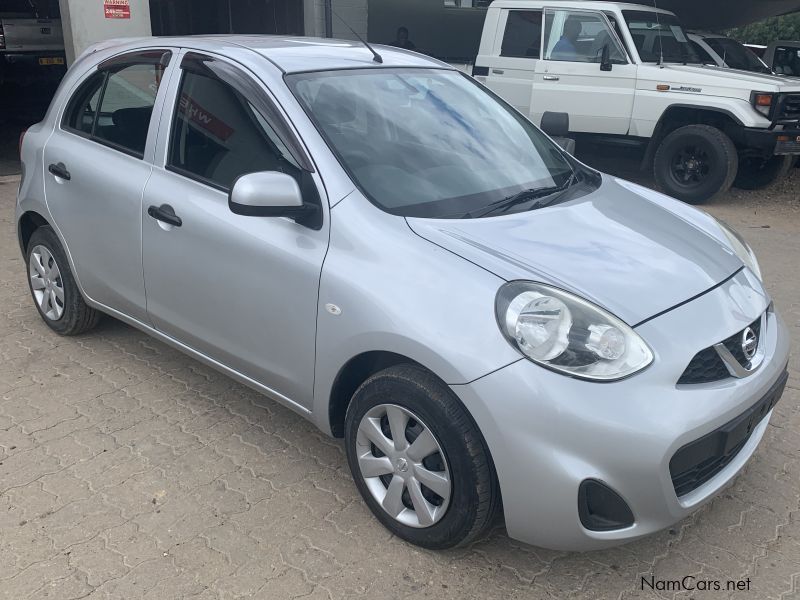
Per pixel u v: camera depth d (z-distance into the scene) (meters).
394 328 2.42
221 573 2.54
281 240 2.80
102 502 2.89
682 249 2.83
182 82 3.34
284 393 2.99
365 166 2.84
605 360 2.24
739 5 10.56
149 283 3.42
